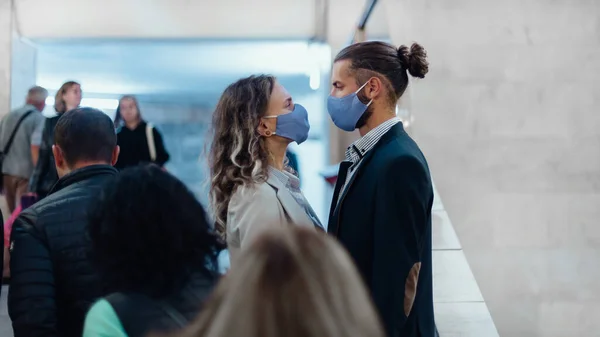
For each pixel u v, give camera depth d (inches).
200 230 60.2
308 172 319.0
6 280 188.1
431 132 239.9
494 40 240.5
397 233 81.8
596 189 238.5
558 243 238.4
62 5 267.4
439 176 239.6
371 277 85.6
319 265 37.6
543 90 239.9
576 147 239.5
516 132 239.9
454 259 155.5
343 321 36.3
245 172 92.0
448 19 240.5
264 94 94.2
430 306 87.1
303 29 267.9
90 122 88.8
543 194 238.7
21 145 227.1
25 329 79.7
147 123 249.0
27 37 267.4
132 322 54.1
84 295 81.0
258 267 37.4
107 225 58.6
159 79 383.2
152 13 269.0
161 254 57.5
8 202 229.9
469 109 239.9
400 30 240.7
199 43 276.4
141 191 59.2
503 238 238.7
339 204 88.7
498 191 239.1
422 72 93.4
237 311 36.4
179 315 55.3
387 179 83.4
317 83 312.5
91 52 300.5
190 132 497.0
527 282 238.1
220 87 417.4
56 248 81.9
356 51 92.7
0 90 257.9
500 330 238.4
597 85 239.3
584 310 237.3
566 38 240.1
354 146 92.9
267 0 268.1
